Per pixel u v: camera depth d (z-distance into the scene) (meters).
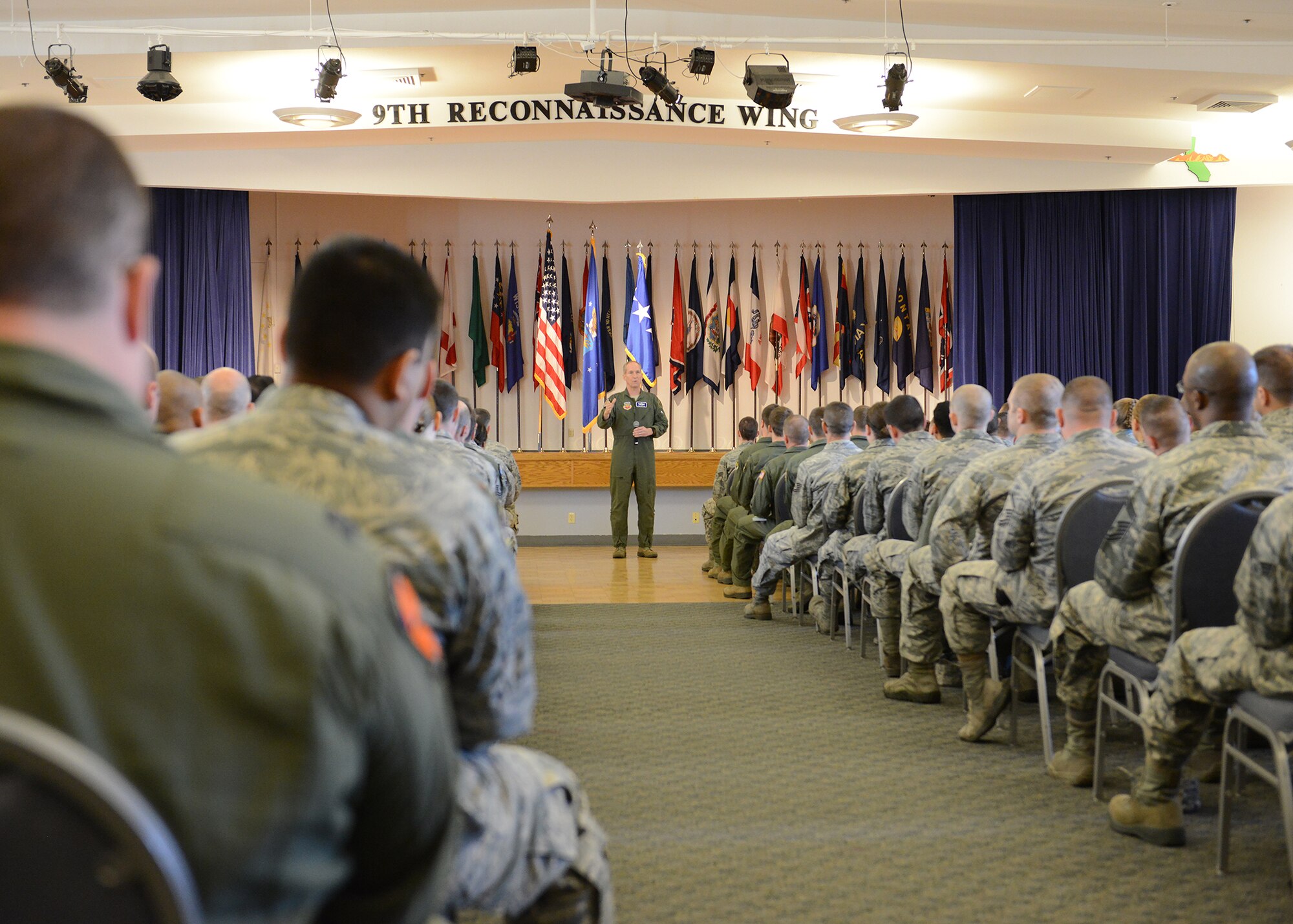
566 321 10.87
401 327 1.45
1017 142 8.64
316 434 1.38
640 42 7.04
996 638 3.91
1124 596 2.80
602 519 10.84
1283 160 9.27
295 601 0.66
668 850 2.80
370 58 7.15
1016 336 9.82
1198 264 9.74
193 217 9.11
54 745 0.57
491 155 8.79
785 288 11.00
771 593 6.44
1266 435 2.71
